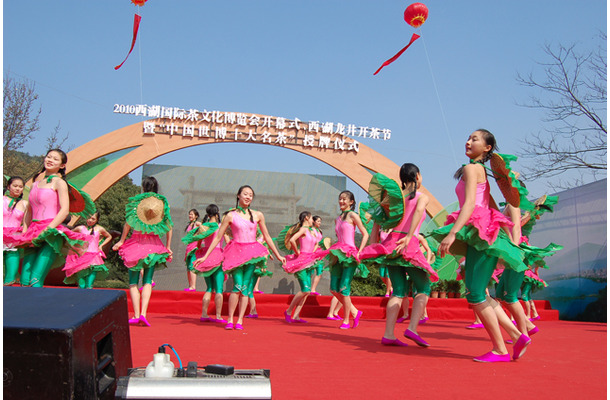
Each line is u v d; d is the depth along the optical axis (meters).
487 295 4.11
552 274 12.80
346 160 14.93
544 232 13.31
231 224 6.38
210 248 6.32
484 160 4.14
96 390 2.00
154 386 2.01
